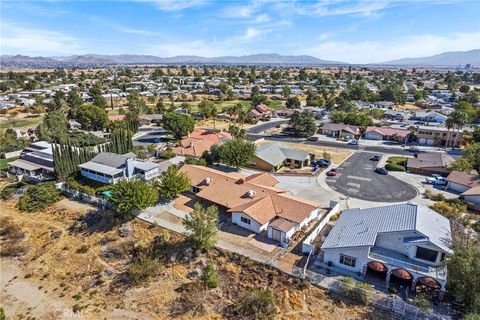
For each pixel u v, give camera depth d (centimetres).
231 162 6412
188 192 5350
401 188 5809
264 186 5134
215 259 3688
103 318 3155
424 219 3459
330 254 3450
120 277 3678
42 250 4256
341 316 2897
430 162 6712
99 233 4366
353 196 5428
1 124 11212
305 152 7250
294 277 3312
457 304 2933
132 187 4466
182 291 3378
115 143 7138
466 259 2777
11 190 5719
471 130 9956
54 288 3634
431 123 11500
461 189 5609
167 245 3956
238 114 12394
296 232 4116
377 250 3394
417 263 3173
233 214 4338
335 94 19225
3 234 4653
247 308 3075
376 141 9569
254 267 3484
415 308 2788
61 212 4959
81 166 5975
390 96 16900
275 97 18850
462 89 19675
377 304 2950
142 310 3219
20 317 3256
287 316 2970
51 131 8988
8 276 3878
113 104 15675
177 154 7662
